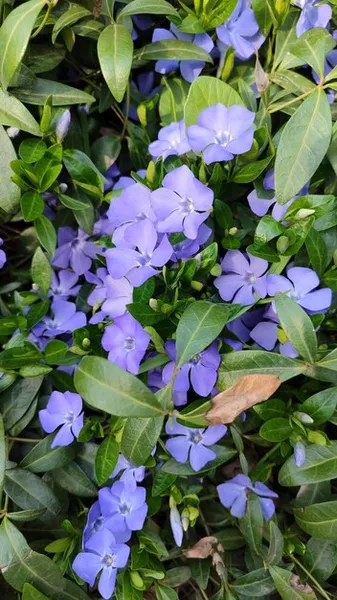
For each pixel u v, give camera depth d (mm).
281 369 217
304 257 238
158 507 235
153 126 266
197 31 243
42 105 238
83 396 199
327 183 244
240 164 232
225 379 220
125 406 198
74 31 240
